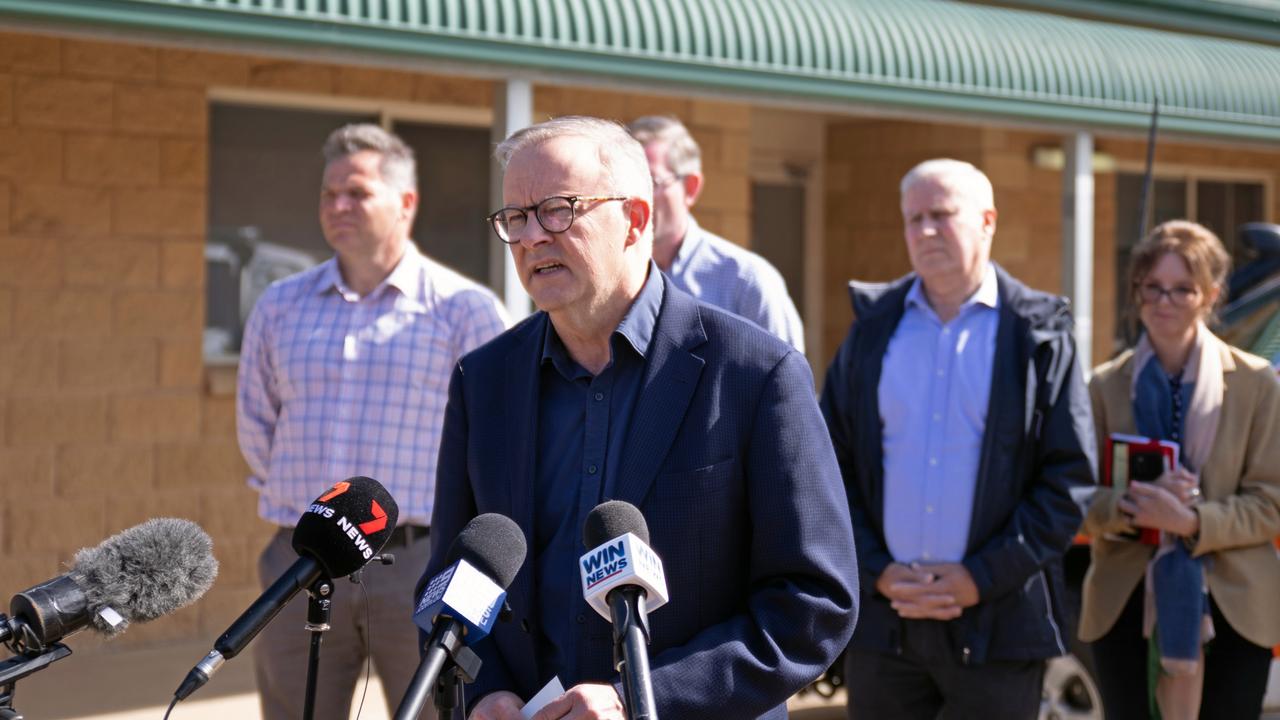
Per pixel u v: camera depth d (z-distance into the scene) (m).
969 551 4.13
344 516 2.53
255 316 4.42
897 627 4.16
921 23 7.11
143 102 7.24
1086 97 7.53
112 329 7.19
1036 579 4.11
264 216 7.73
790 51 6.59
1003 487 4.11
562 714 2.49
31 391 7.00
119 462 7.21
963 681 4.08
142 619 2.36
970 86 7.13
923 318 4.30
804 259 10.82
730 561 2.77
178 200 7.34
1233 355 4.59
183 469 7.38
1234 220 11.61
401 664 4.22
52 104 7.02
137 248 7.25
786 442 2.74
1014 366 4.14
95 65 7.11
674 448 2.74
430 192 8.18
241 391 4.42
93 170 7.12
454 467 3.02
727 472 2.74
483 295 4.37
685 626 2.73
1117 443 4.56
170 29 5.09
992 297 4.23
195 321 7.40
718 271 4.70
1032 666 4.15
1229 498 4.44
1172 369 4.63
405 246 4.35
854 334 4.40
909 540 4.19
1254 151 11.65
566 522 2.81
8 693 2.22
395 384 4.25
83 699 6.30
